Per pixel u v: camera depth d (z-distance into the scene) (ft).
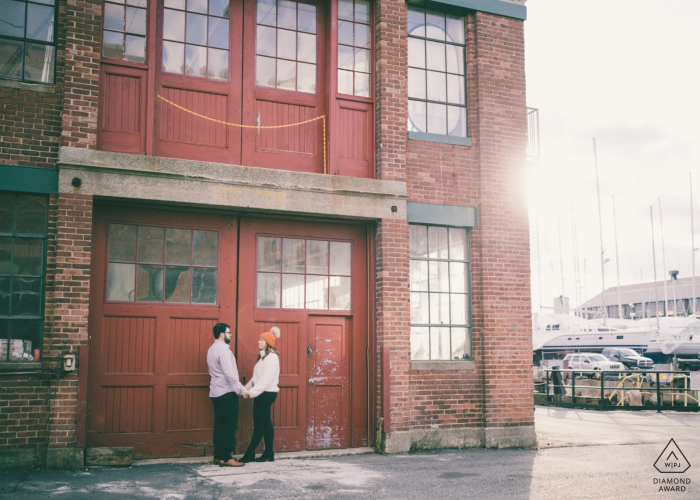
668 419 48.01
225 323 28.22
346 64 32.65
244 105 30.27
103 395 26.71
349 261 31.96
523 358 33.58
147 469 25.29
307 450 29.86
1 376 24.54
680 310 220.64
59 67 26.96
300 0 32.24
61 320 25.29
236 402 26.58
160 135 28.53
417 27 34.55
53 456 24.71
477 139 34.42
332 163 31.30
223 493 21.57
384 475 25.05
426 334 32.68
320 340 30.99
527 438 32.89
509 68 35.47
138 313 27.63
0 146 25.59
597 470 26.55
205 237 29.35
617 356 114.42
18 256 25.80
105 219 27.53
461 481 24.16
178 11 29.66
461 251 33.99
